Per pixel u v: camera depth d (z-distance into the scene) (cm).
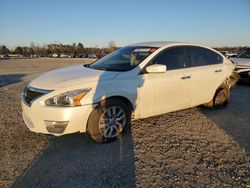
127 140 436
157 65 452
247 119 564
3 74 1664
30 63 3569
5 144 414
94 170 340
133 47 534
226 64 620
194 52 554
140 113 464
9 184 309
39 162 360
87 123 403
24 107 407
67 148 403
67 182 313
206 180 322
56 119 377
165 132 476
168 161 368
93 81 407
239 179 326
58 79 416
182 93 516
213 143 434
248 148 417
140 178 323
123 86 427
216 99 621
